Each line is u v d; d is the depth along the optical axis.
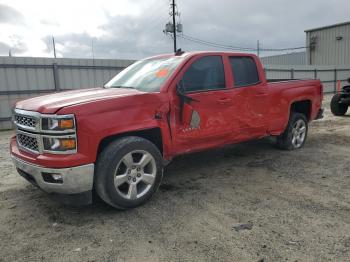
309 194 4.41
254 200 4.25
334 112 12.27
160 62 5.05
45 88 13.75
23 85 13.21
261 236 3.32
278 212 3.87
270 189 4.63
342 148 6.91
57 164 3.52
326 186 4.70
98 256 3.07
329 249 3.05
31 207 4.23
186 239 3.31
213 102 4.81
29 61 13.26
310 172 5.34
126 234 3.46
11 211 4.12
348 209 3.91
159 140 4.41
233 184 4.88
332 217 3.70
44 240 3.40
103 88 5.01
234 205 4.11
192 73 4.69
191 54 4.80
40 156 3.64
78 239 3.39
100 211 4.04
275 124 5.95
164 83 4.42
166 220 3.75
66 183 3.57
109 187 3.79
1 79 12.73
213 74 4.95
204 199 4.33
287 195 4.39
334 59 33.81
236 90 5.14
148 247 3.19
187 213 3.92
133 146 3.93
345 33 32.56
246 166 5.77
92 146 3.66
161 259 2.98
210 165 5.88
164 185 4.91
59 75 14.09
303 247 3.10
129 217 3.86
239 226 3.55
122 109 3.90
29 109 3.84
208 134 4.80
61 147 3.56
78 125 3.57
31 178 3.95
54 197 3.90
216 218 3.76
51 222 3.80
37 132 3.68
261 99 5.58
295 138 6.76
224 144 5.16
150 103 4.14
